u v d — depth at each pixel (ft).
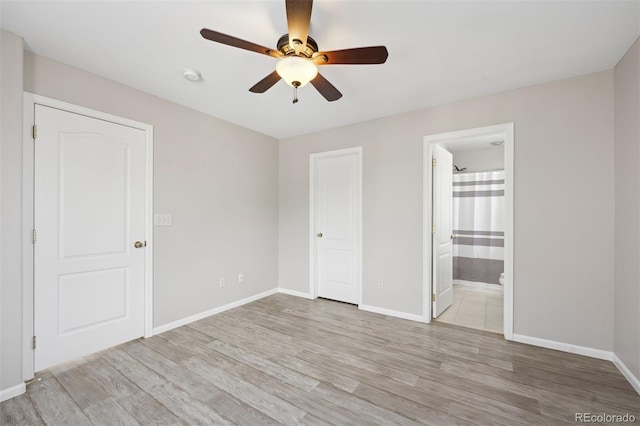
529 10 5.28
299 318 10.55
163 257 9.28
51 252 6.99
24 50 6.59
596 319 7.55
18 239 6.15
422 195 10.11
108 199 8.02
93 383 6.48
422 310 10.16
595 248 7.55
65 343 7.25
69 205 7.29
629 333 6.54
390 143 10.78
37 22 5.66
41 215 6.82
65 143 7.22
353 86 8.38
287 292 13.80
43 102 6.82
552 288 8.07
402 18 5.50
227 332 9.29
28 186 6.63
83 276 7.57
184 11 5.35
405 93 8.84
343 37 6.11
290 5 4.18
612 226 7.35
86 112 7.54
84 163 7.55
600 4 5.11
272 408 5.69
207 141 10.65
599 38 6.13
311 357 7.70
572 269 7.82
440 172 10.83
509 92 8.63
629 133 6.55
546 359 7.52
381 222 10.98
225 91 8.73
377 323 10.05
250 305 12.01
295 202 13.53
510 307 8.62
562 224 7.94
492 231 14.71
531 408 5.66
